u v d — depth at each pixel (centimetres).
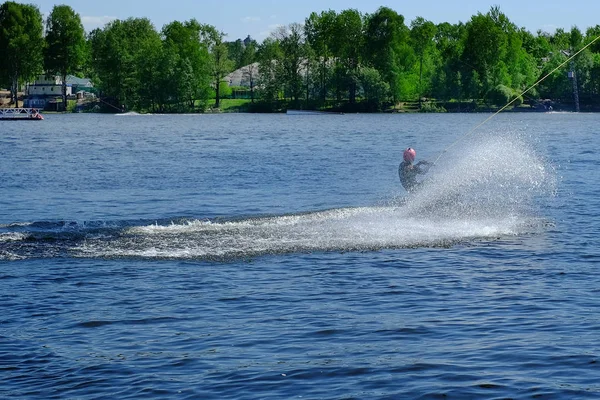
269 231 2345
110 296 1712
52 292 1748
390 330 1448
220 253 2097
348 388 1181
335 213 2573
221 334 1442
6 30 18175
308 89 19062
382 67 18325
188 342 1399
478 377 1212
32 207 3147
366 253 2102
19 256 2075
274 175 4328
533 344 1354
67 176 4356
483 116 15038
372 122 12988
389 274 1880
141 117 16475
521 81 17688
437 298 1666
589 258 2042
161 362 1302
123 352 1353
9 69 18438
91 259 2048
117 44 19138
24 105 19888
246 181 4028
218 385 1200
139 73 18675
